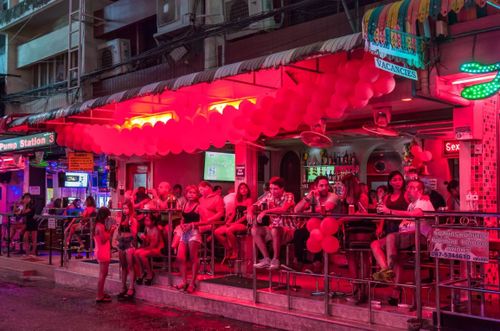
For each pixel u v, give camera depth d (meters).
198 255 9.13
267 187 12.05
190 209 9.05
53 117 11.81
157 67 14.66
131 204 9.79
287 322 7.22
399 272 6.68
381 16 6.06
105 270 9.55
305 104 8.33
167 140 11.52
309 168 14.23
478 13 7.40
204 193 9.41
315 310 7.19
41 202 18.48
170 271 9.45
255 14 11.90
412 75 7.07
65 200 16.81
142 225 11.02
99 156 16.45
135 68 15.94
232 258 9.72
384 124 8.96
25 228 14.80
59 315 8.46
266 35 11.93
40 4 18.36
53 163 17.62
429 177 12.12
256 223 7.95
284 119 8.65
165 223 10.50
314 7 11.59
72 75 17.84
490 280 7.77
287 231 7.99
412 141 11.79
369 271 7.20
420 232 6.58
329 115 8.17
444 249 5.91
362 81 7.41
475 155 8.05
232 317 7.98
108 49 16.42
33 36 20.98
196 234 8.88
